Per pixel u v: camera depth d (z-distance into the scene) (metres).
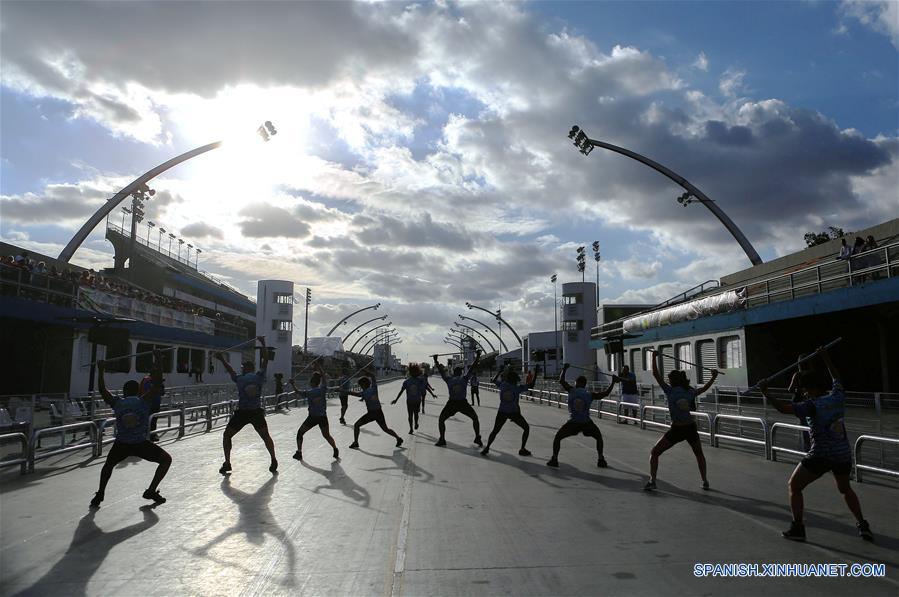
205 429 19.52
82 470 11.42
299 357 80.56
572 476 10.35
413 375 18.48
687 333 32.75
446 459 12.46
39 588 5.11
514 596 4.81
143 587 5.11
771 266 32.28
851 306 21.39
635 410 21.44
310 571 5.46
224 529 6.95
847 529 6.74
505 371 13.27
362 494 8.87
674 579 5.16
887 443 9.37
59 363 26.41
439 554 5.91
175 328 35.97
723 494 8.78
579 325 60.34
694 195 32.19
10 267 22.62
